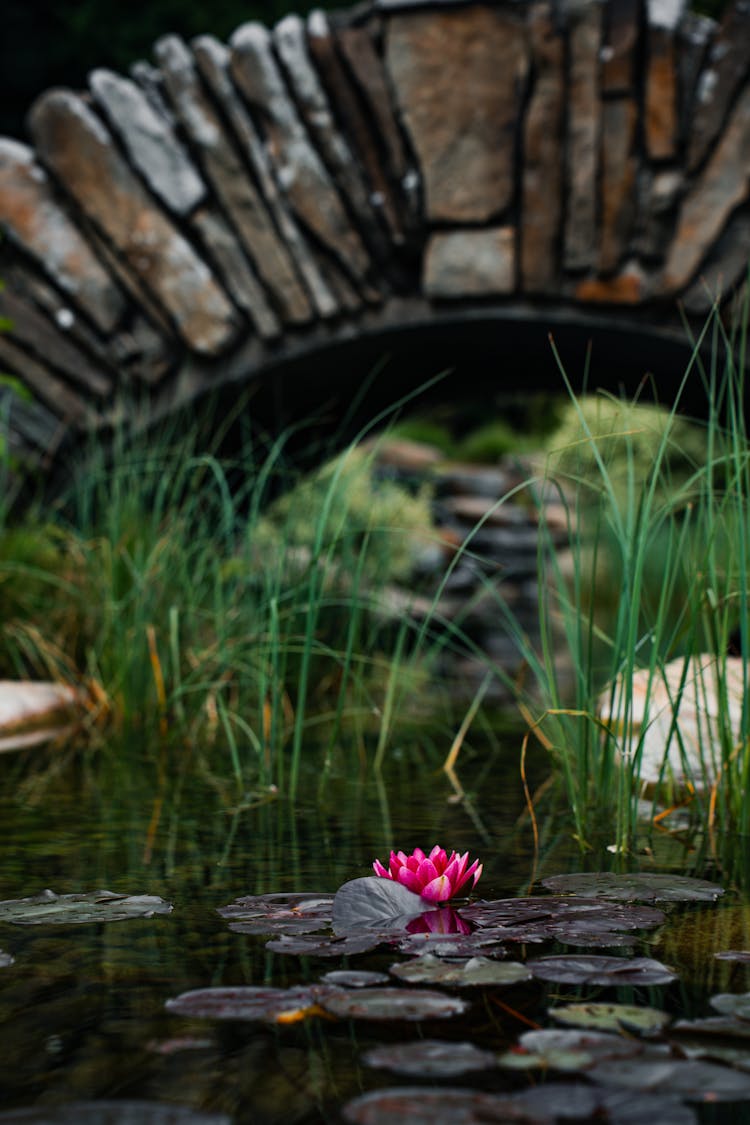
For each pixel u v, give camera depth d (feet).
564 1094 3.64
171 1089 3.84
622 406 9.41
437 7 17.33
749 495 8.86
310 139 17.92
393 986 4.74
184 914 6.13
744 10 16.30
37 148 18.60
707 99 16.40
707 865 7.41
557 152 17.08
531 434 54.44
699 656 9.55
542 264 17.25
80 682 15.53
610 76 16.70
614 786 9.86
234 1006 4.38
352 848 7.85
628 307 17.06
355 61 17.71
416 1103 3.59
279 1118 3.60
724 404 19.06
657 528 9.61
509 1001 4.71
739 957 5.25
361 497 21.91
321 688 17.28
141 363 18.65
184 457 16.79
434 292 17.63
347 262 17.93
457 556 10.68
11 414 18.57
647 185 16.76
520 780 10.99
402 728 14.93
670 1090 3.66
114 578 15.44
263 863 7.38
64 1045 4.25
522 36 17.10
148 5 43.75
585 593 24.30
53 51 44.37
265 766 11.27
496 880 6.95
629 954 5.37
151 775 11.09
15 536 16.81
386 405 23.38
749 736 8.65
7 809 9.33
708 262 16.53
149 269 18.43
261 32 17.99
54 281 18.66
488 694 19.15
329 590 18.06
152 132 18.31
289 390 20.34
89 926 5.94
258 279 18.29
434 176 17.52
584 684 9.23
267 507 21.80
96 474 17.26
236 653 14.12
